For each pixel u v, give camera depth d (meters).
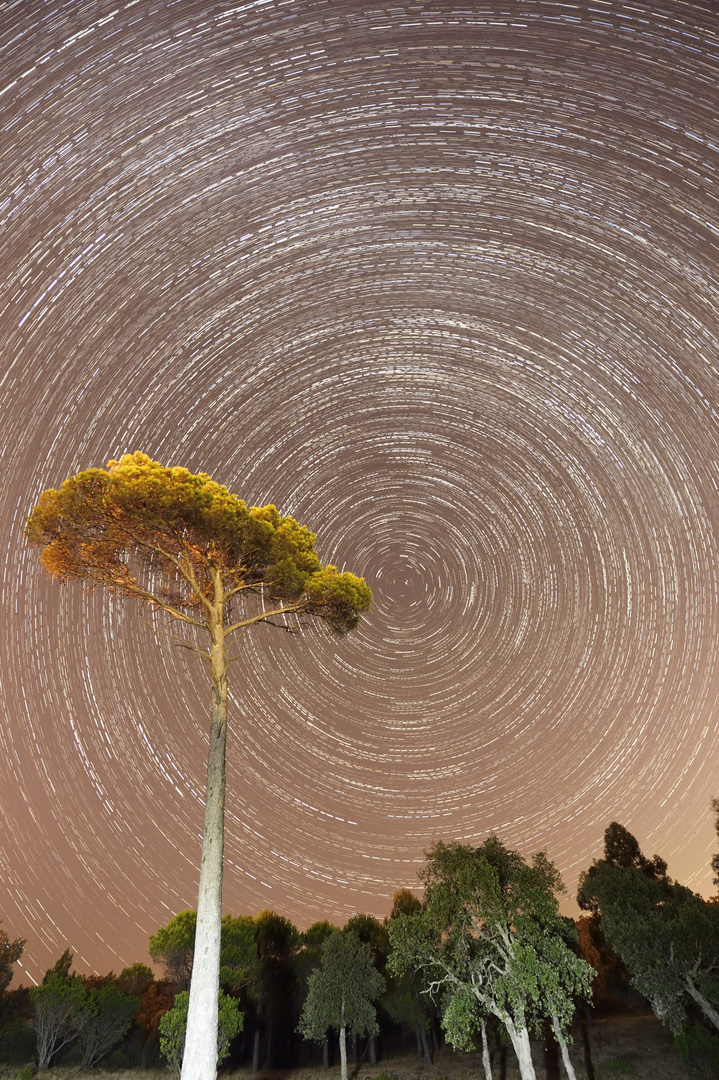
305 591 13.62
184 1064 8.72
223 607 13.16
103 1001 26.05
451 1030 12.35
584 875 26.72
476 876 13.59
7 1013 28.83
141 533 12.36
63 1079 22.19
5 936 28.31
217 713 11.71
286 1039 28.78
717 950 16.50
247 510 13.38
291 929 33.03
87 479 11.79
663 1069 18.61
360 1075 22.84
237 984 26.77
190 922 28.67
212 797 10.86
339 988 21.78
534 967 12.25
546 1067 20.44
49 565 12.30
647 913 18.06
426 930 13.43
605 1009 26.89
